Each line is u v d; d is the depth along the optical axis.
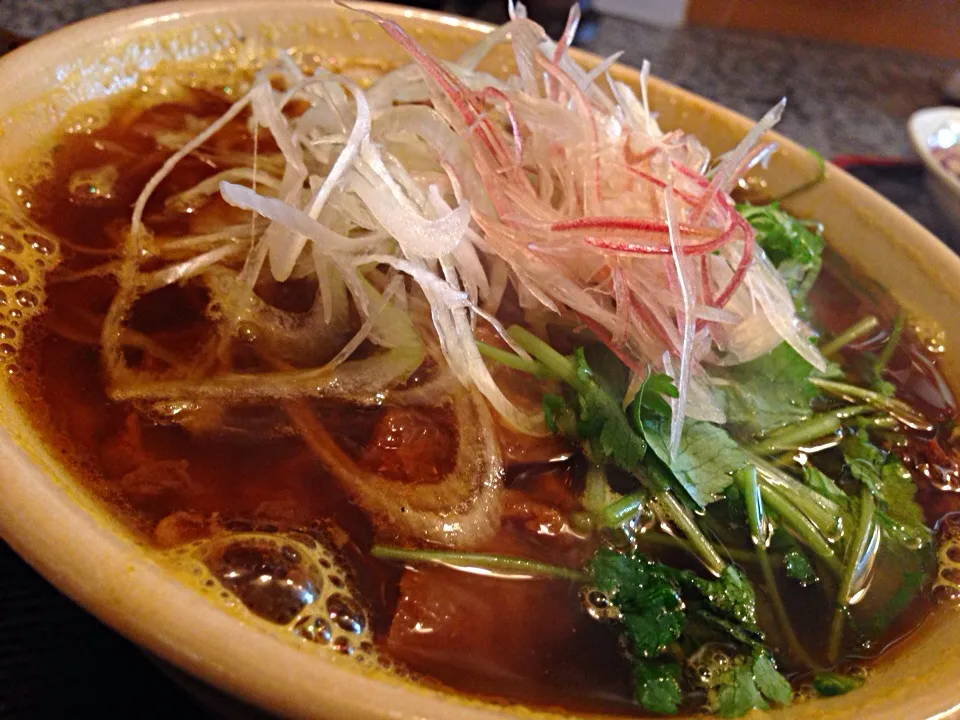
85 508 0.13
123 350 0.16
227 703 0.12
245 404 0.15
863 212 0.23
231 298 0.17
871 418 0.19
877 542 0.16
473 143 0.17
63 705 0.14
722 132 0.25
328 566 0.14
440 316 0.16
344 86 0.18
